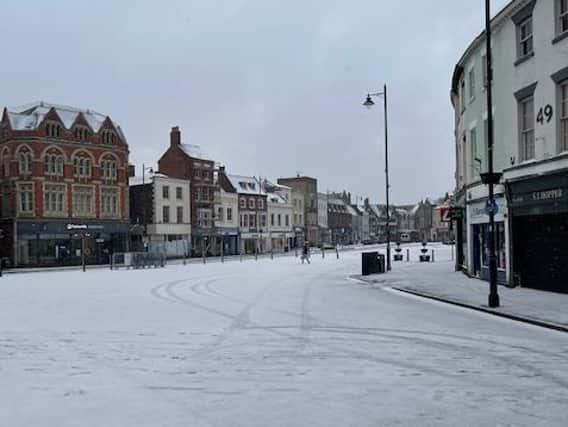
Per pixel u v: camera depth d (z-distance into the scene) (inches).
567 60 706.2
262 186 3506.4
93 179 2333.9
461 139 1163.3
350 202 5418.3
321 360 374.9
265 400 282.2
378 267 1232.2
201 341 450.9
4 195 2182.6
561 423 244.2
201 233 2869.1
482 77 962.7
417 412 260.5
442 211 1546.5
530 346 419.2
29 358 389.7
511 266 839.7
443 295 759.1
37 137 2155.5
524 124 821.9
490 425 241.9
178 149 2874.0
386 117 1375.5
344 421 248.5
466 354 391.2
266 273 1382.9
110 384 317.4
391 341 443.2
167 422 249.8
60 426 246.8
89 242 2305.6
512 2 811.4
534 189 772.6
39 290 981.2
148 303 745.6
